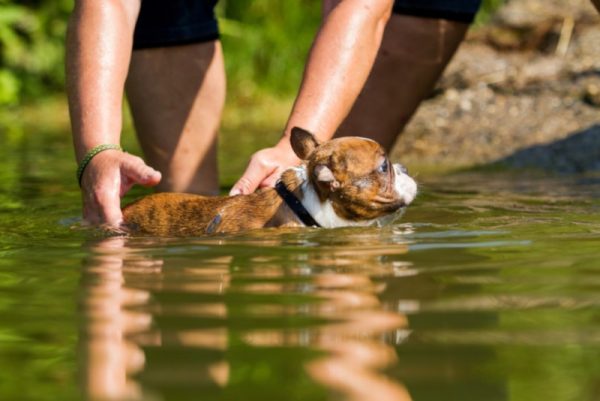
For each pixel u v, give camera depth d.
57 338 3.54
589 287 4.14
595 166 8.91
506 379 3.05
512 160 9.42
